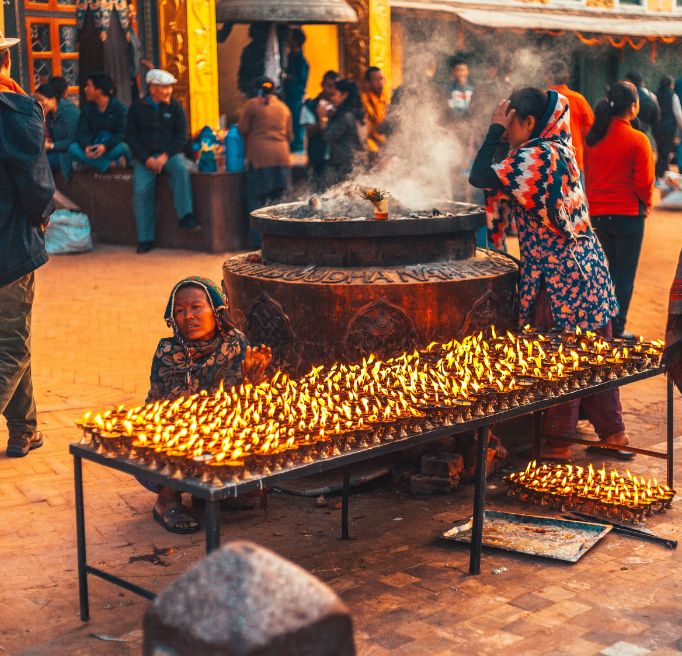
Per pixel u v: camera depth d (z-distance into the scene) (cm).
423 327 486
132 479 492
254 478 301
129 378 680
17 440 525
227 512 457
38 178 477
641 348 452
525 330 487
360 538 425
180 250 1239
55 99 1307
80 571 345
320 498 466
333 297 482
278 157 1201
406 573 384
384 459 496
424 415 347
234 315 524
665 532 427
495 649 320
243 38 1680
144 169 1213
